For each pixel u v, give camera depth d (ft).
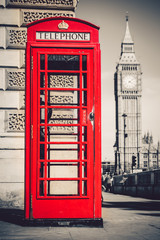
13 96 26.76
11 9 27.48
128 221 24.56
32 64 20.58
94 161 20.52
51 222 20.11
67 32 20.94
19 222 21.25
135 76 634.43
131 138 619.67
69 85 26.96
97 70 20.83
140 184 96.68
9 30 27.37
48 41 20.77
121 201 63.87
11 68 27.07
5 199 25.71
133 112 627.46
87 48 20.92
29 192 20.16
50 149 24.32
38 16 27.66
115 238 16.98
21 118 26.63
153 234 18.39
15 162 25.91
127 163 596.29
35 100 20.44
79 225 20.25
